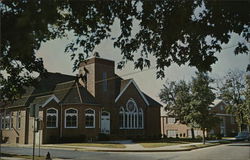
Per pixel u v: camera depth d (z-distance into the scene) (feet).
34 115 53.88
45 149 91.25
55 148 94.73
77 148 90.27
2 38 15.74
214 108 207.41
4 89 35.17
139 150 83.51
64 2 19.19
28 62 31.99
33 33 14.92
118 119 139.44
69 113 120.57
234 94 184.96
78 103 120.57
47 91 135.64
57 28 24.99
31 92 130.00
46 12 14.96
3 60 27.73
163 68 25.18
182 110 126.31
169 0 20.35
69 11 20.62
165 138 155.43
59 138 115.34
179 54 24.21
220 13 19.80
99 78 134.62
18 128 128.77
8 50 20.22
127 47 24.22
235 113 187.42
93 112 125.18
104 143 109.81
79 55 25.11
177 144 109.40
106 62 138.31
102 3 20.27
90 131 122.62
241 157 66.90
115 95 141.59
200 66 23.49
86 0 19.52
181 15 20.24
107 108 135.44
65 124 119.24
